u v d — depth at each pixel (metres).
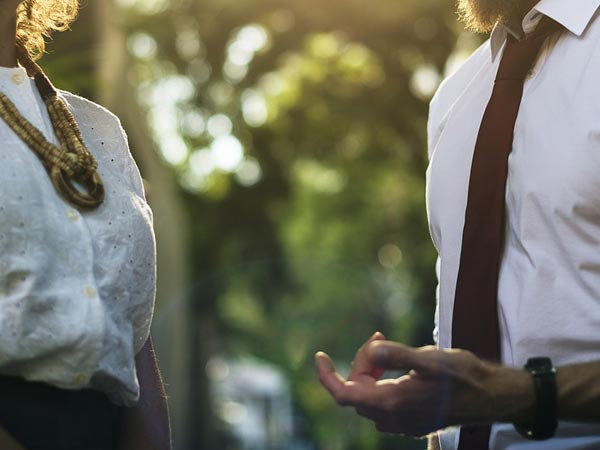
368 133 15.26
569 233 2.72
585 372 2.58
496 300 2.84
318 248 19.98
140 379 2.72
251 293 18.30
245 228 16.88
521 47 2.92
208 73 14.75
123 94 8.15
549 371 2.57
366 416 2.52
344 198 19.22
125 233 2.51
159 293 9.56
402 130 14.65
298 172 16.97
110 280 2.44
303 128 15.55
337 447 11.57
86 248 2.40
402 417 2.50
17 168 2.36
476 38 13.20
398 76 14.27
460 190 3.02
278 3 14.21
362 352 2.56
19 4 2.55
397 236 17.62
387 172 16.39
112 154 2.64
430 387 2.46
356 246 19.22
